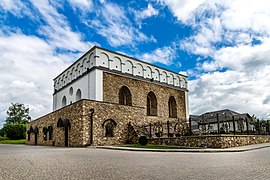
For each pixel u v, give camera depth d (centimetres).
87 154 1185
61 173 595
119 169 653
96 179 513
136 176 543
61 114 2367
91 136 1980
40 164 782
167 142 1861
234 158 930
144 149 1451
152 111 3094
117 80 2691
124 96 2820
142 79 2981
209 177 523
